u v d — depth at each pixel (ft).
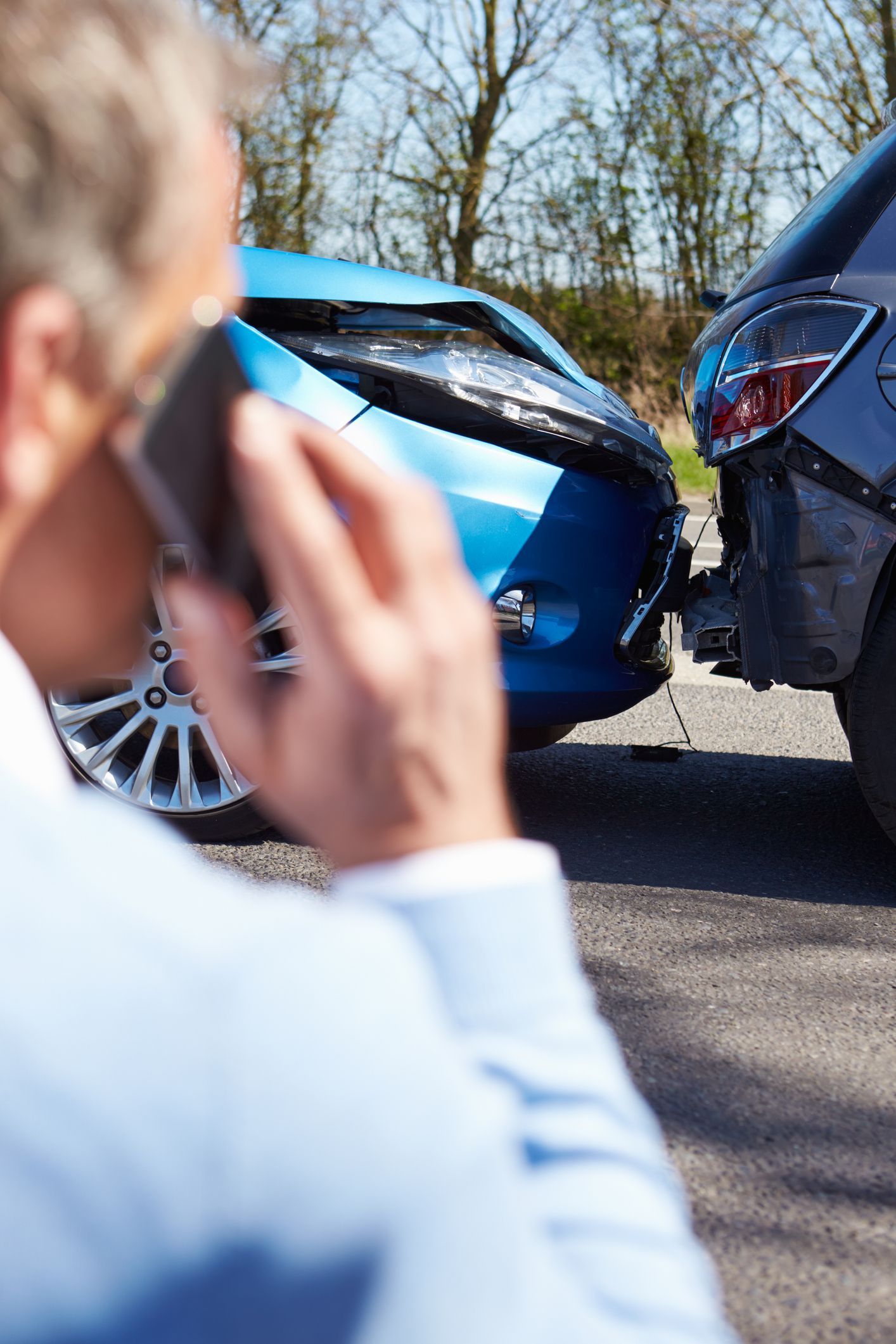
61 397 1.16
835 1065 6.93
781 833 11.41
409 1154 1.06
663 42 52.85
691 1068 6.83
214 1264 1.01
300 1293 1.03
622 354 57.77
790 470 9.14
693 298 56.70
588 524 10.30
